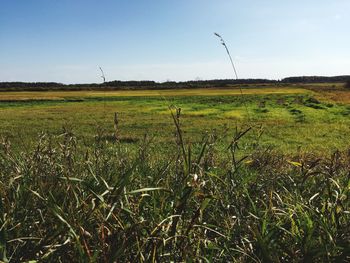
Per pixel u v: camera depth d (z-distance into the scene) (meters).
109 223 2.67
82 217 2.66
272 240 2.88
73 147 4.07
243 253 2.79
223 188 3.81
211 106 54.31
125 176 2.61
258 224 3.08
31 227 2.89
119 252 2.42
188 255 2.74
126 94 100.56
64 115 39.09
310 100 60.53
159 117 37.59
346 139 21.97
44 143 3.93
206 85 167.62
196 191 2.75
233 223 3.09
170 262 2.68
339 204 3.14
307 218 2.86
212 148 4.14
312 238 2.90
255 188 3.88
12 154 4.12
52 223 2.88
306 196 3.76
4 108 52.16
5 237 2.35
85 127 25.86
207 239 2.95
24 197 3.10
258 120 33.56
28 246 2.67
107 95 93.31
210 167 4.07
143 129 25.75
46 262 2.57
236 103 59.81
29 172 3.55
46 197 2.97
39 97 82.12
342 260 2.53
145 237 2.74
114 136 4.25
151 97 81.62
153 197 3.05
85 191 3.35
